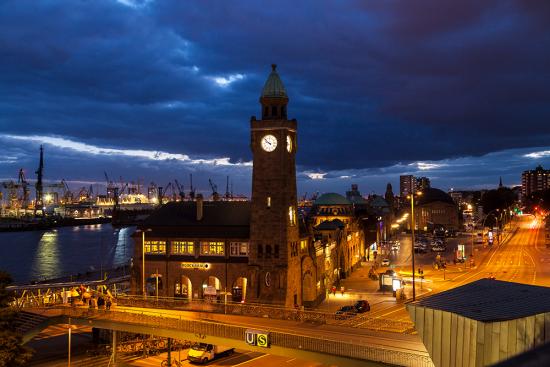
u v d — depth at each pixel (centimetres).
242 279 9362
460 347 3584
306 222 10438
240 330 5538
